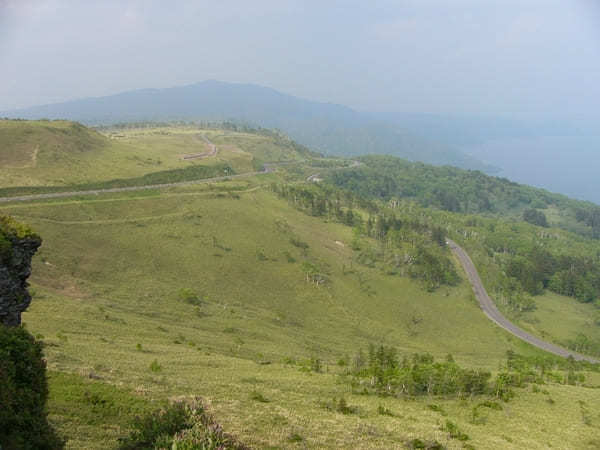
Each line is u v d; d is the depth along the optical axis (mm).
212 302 108625
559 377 83438
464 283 184625
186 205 165625
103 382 35156
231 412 35031
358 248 185875
